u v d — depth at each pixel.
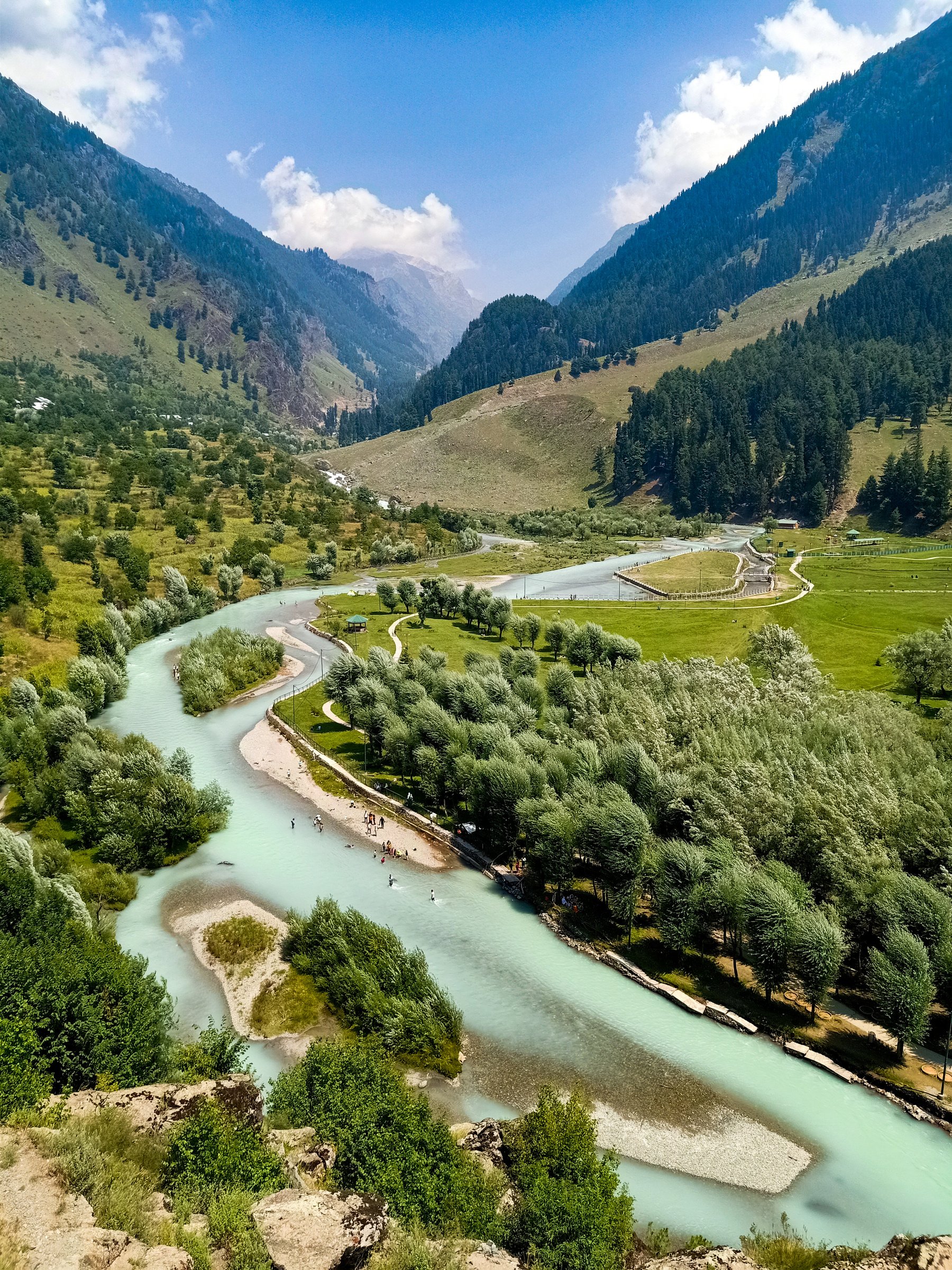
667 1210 38.91
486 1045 50.75
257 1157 28.28
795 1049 49.91
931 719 91.38
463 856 76.44
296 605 186.00
